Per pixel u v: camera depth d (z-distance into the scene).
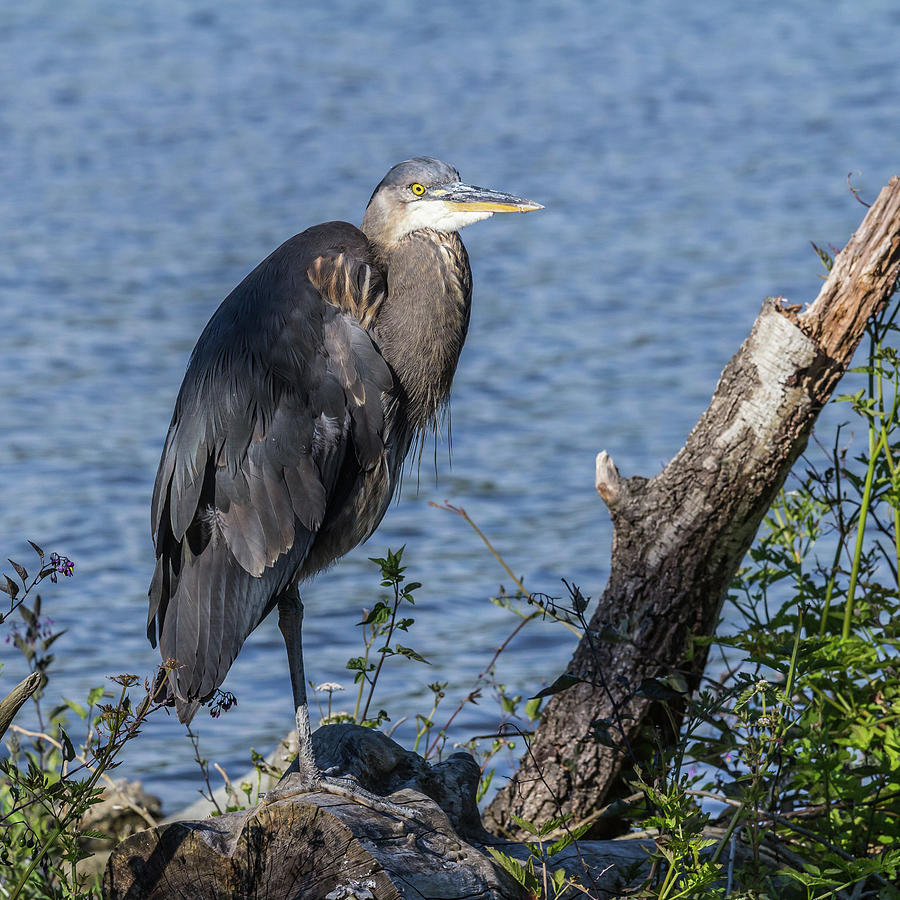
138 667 12.84
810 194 36.91
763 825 7.38
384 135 48.38
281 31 73.56
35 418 20.62
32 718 11.30
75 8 78.94
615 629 7.95
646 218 35.19
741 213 35.09
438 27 75.12
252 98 56.50
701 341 24.36
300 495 7.01
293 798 6.25
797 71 59.84
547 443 19.52
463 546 16.34
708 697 7.07
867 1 80.44
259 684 13.02
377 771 6.93
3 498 17.41
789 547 8.91
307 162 43.84
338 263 7.40
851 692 8.09
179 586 6.88
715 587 8.53
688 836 6.39
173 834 6.18
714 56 64.75
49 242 33.00
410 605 14.68
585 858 7.27
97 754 6.10
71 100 55.28
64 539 16.19
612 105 53.69
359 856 5.82
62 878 6.73
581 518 17.00
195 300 27.72
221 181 40.91
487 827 8.62
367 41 71.00
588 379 22.45
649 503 8.55
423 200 7.74
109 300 27.70
